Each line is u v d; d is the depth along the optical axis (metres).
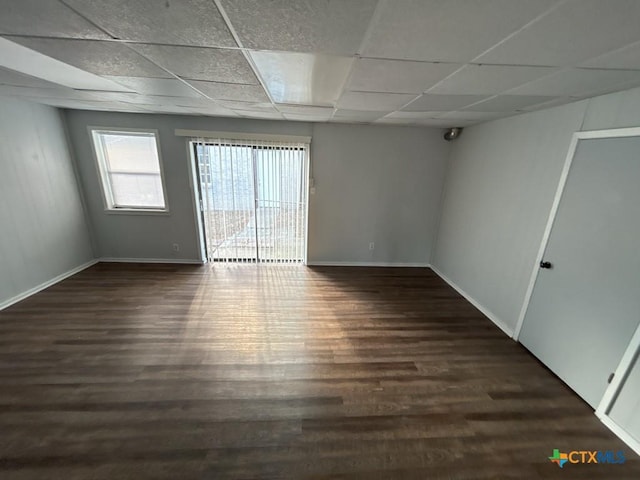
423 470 1.60
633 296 1.77
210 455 1.63
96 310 3.06
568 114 2.24
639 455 1.70
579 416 1.96
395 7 0.91
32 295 3.31
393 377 2.27
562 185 2.29
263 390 2.09
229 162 4.03
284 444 1.71
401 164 4.23
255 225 4.37
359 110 2.86
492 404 2.04
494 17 0.95
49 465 1.54
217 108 3.10
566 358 2.22
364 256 4.64
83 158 3.89
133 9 0.99
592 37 1.06
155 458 1.60
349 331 2.87
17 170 3.12
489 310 3.21
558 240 2.32
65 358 2.33
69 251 3.85
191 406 1.93
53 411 1.85
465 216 3.75
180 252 4.42
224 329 2.82
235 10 0.98
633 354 1.76
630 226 1.79
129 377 2.16
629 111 1.80
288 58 1.46
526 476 1.58
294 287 3.82
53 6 0.98
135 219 4.21
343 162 4.16
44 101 3.17
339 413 1.93
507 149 2.96
